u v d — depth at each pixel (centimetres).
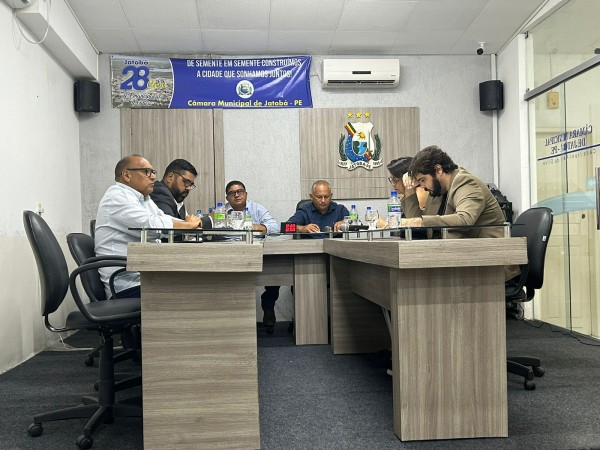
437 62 586
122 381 256
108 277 266
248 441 196
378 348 372
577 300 460
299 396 270
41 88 445
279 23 511
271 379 305
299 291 407
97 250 278
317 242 397
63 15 447
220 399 196
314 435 214
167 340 196
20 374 340
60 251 234
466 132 586
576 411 241
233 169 568
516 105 545
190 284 196
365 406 251
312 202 492
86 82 532
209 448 195
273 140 571
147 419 195
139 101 559
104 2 465
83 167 552
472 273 206
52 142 470
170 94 563
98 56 555
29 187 412
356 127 577
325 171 573
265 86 571
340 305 371
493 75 586
